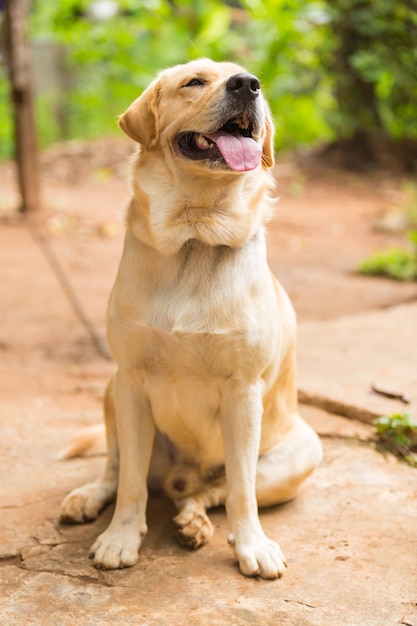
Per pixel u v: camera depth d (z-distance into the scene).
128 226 3.25
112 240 9.80
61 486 3.81
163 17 15.10
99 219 10.74
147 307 3.13
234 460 3.17
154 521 3.47
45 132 17.22
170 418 3.34
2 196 12.11
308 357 5.61
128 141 15.67
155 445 3.65
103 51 16.31
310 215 11.66
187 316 3.09
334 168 14.28
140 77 16.70
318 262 9.16
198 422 3.33
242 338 3.10
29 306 7.16
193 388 3.22
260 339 3.13
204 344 3.11
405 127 13.99
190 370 3.17
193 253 3.15
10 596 2.89
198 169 3.06
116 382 3.28
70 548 3.24
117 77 18.16
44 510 3.57
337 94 14.32
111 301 3.23
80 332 6.53
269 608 2.80
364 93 13.99
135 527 3.19
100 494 3.52
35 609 2.81
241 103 3.06
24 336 6.41
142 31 16.11
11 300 7.32
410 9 12.82
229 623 2.71
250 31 15.90
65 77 19.22
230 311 3.10
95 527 3.42
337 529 3.38
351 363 5.47
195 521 3.24
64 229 10.11
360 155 14.48
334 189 13.31
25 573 3.05
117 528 3.19
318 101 16.09
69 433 4.49
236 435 3.17
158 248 3.13
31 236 9.73
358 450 4.21
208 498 3.48
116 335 3.20
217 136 3.09
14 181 13.78
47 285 7.80
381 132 14.26
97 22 16.62
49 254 8.96
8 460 4.10
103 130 17.72
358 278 8.48
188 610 2.79
